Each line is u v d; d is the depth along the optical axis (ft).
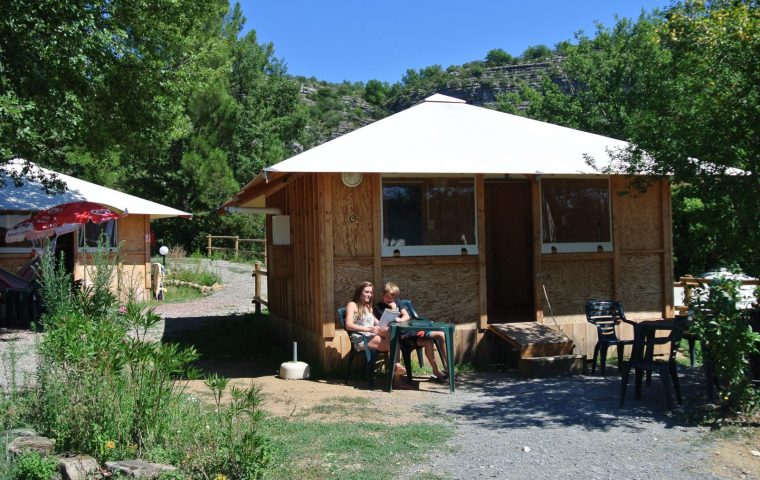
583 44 99.19
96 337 15.92
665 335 31.60
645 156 26.50
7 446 14.51
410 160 27.09
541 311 30.25
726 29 22.95
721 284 19.86
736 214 22.22
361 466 15.71
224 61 104.42
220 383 15.20
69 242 55.62
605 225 31.30
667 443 17.61
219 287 65.62
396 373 25.34
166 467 13.46
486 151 29.07
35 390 18.10
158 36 46.93
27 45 34.42
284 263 35.65
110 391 15.02
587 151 30.55
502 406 22.09
